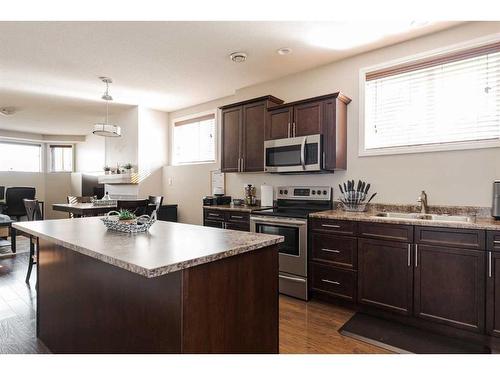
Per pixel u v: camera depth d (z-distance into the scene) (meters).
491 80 2.50
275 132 3.48
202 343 1.24
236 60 3.25
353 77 3.21
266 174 4.00
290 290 2.98
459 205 2.58
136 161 5.22
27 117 5.99
